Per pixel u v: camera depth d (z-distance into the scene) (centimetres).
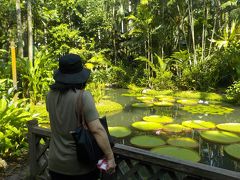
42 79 727
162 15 1130
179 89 1011
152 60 1115
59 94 165
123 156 214
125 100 876
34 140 288
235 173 163
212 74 973
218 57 983
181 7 1095
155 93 967
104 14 1278
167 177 231
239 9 1044
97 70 1198
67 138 164
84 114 158
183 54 1027
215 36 1135
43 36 1194
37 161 291
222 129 558
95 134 158
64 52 1197
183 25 1102
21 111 392
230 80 988
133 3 1355
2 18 1034
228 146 464
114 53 1330
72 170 163
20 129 390
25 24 1016
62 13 1234
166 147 459
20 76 700
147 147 463
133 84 1116
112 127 573
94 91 866
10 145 362
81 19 1320
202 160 433
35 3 1031
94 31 1352
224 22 1151
